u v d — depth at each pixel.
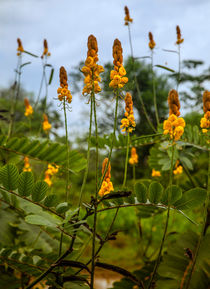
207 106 1.21
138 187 1.21
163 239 1.15
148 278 1.75
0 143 1.51
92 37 1.13
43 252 1.44
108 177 1.21
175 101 1.15
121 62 1.14
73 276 1.20
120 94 1.16
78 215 1.21
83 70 1.13
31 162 1.78
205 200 1.19
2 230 1.58
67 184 1.29
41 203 1.26
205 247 1.52
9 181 1.23
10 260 1.35
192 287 1.46
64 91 1.23
